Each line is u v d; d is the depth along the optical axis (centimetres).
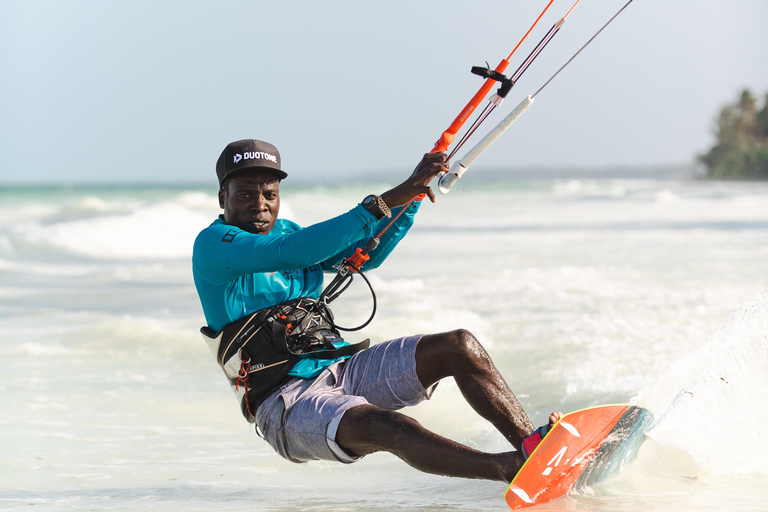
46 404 1797
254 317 1001
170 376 2062
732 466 1126
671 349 1875
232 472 1310
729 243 4334
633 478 1079
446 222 6856
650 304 2508
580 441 923
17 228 5500
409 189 957
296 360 998
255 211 1020
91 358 2269
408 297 2814
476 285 3062
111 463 1366
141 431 1587
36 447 1472
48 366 2180
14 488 1218
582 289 2875
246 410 1024
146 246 5503
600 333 2100
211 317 1019
